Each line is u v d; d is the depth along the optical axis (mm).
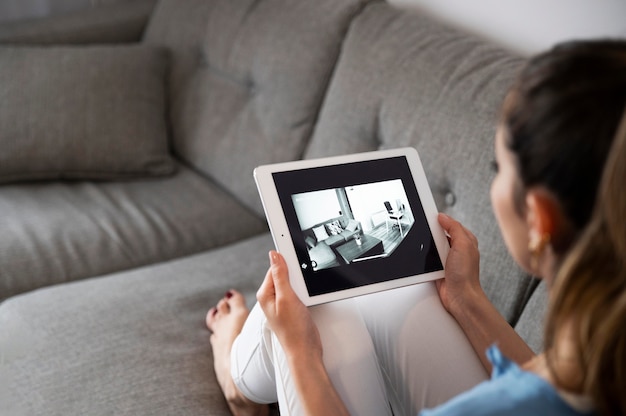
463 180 1391
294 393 1022
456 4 1827
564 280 646
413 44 1614
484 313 1059
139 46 2193
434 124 1474
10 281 1609
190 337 1419
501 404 649
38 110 2020
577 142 629
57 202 1904
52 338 1377
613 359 629
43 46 2262
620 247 607
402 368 1075
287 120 1864
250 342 1176
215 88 2104
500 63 1462
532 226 704
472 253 1096
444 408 662
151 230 1813
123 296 1510
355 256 1075
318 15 1843
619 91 619
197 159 2104
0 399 1264
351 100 1674
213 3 2174
